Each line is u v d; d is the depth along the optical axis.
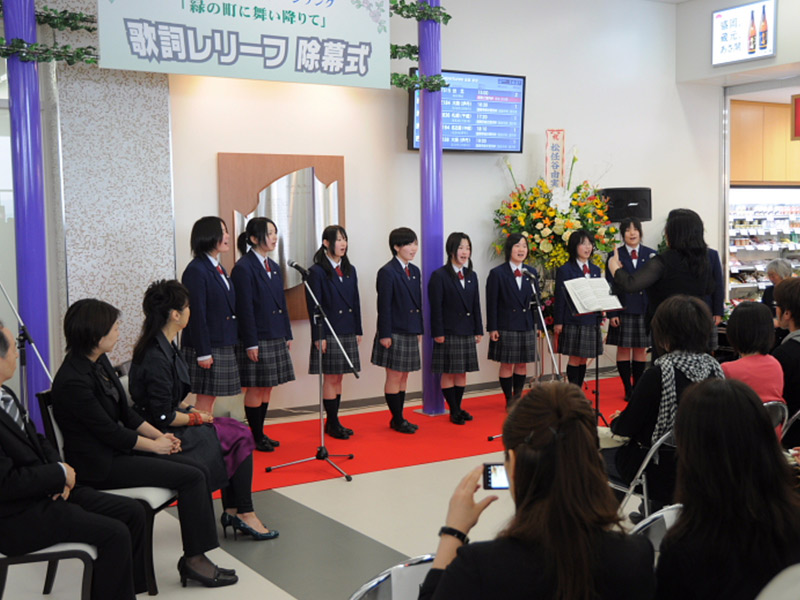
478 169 6.57
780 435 2.85
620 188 6.87
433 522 3.70
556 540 1.28
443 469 4.52
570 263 5.94
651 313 3.93
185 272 4.50
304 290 5.82
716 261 4.65
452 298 5.47
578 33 7.01
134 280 5.13
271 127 5.69
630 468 2.90
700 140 7.88
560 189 6.39
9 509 2.46
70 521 2.52
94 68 4.94
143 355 3.21
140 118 5.10
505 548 1.31
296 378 5.88
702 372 2.74
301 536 3.54
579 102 7.05
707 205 8.01
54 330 4.98
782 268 5.36
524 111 6.59
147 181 5.14
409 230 5.40
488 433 5.29
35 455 2.53
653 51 7.49
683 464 1.54
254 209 5.61
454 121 6.23
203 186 5.47
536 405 1.38
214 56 4.66
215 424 3.50
